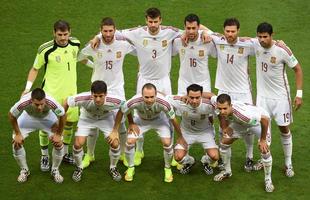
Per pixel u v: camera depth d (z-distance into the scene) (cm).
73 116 3469
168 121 3441
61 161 3512
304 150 3650
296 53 4731
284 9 5325
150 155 3644
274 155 3622
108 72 3506
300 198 3219
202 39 3425
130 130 3334
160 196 3247
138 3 5444
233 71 3431
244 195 3247
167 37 3494
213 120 3609
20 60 4662
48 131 3297
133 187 3328
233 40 3359
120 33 3503
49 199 3225
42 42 4888
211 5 5409
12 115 3138
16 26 5106
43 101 3086
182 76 3581
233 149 3694
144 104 3225
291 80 4406
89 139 3428
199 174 3444
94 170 3488
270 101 3362
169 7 5375
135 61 4691
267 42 3206
